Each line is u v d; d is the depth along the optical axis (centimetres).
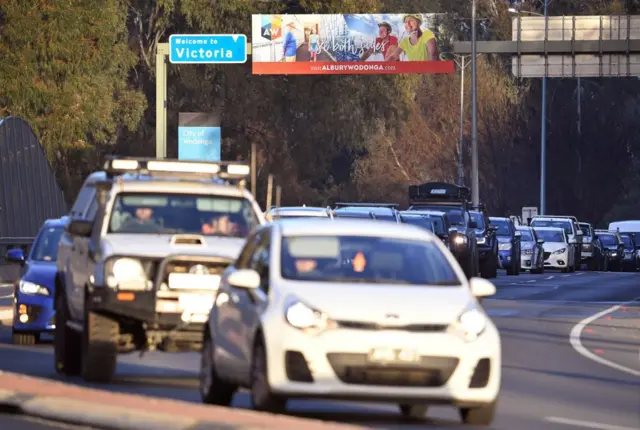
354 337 3150
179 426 2984
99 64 15700
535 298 10319
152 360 5097
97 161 17738
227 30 17600
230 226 4453
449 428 3341
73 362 4538
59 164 17300
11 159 14050
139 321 4216
